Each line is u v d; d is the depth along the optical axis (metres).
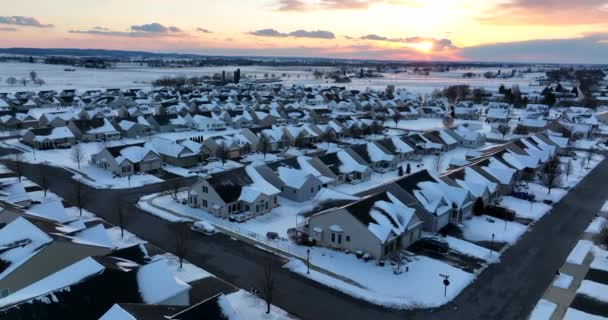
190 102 147.50
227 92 197.25
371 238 43.00
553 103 180.88
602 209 59.84
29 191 62.00
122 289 28.38
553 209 59.84
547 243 48.31
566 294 37.44
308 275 40.16
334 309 34.91
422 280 39.72
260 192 55.56
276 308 34.69
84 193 62.12
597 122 128.88
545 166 78.69
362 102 166.62
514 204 61.47
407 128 129.50
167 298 29.62
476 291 38.03
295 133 99.62
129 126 104.69
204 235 48.84
